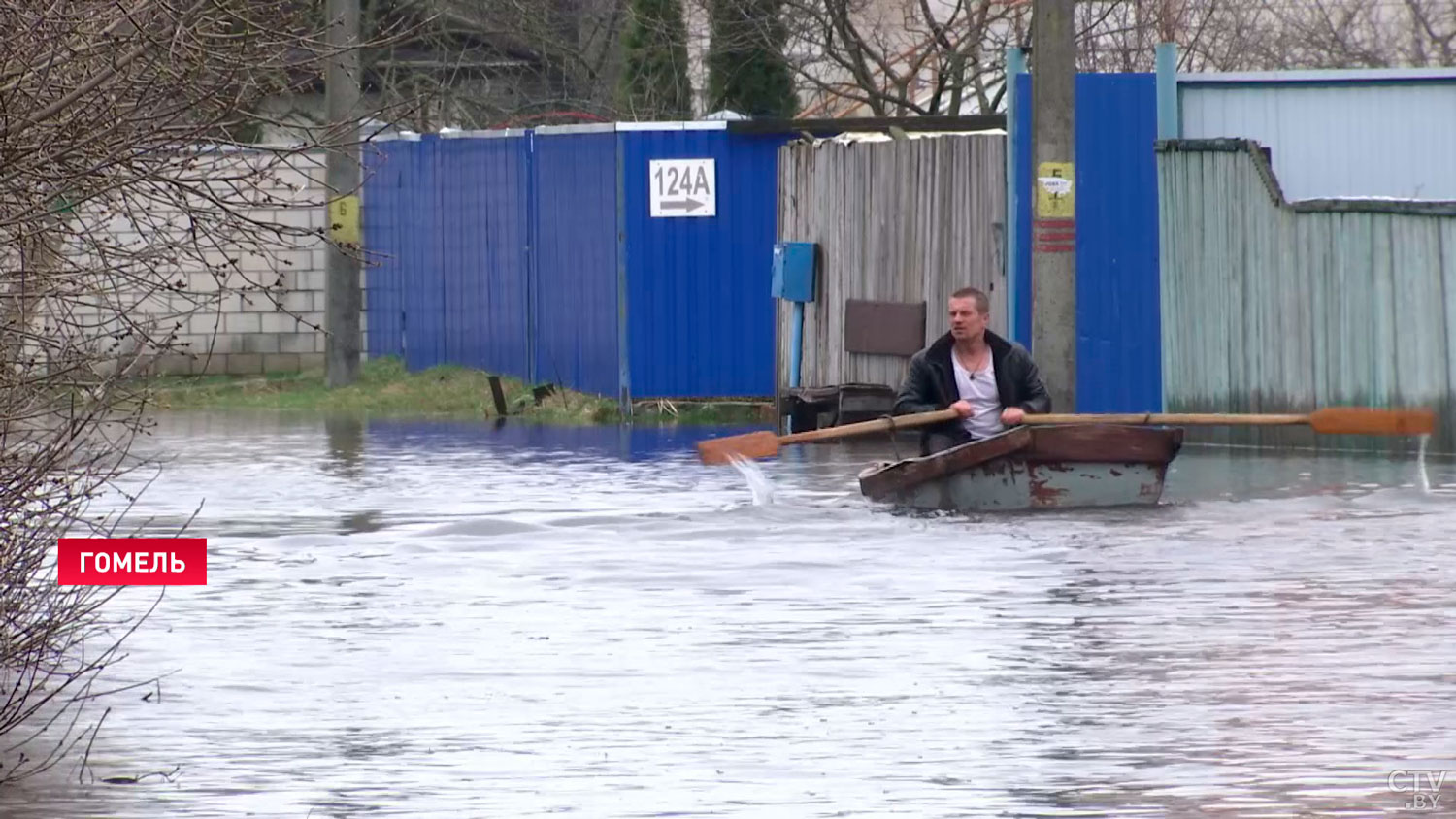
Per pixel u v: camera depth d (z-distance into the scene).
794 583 45.91
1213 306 76.44
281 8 32.12
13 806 28.05
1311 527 53.91
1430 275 70.44
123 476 68.44
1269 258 74.75
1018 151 78.38
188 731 32.31
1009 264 78.69
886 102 135.88
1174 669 36.09
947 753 30.41
